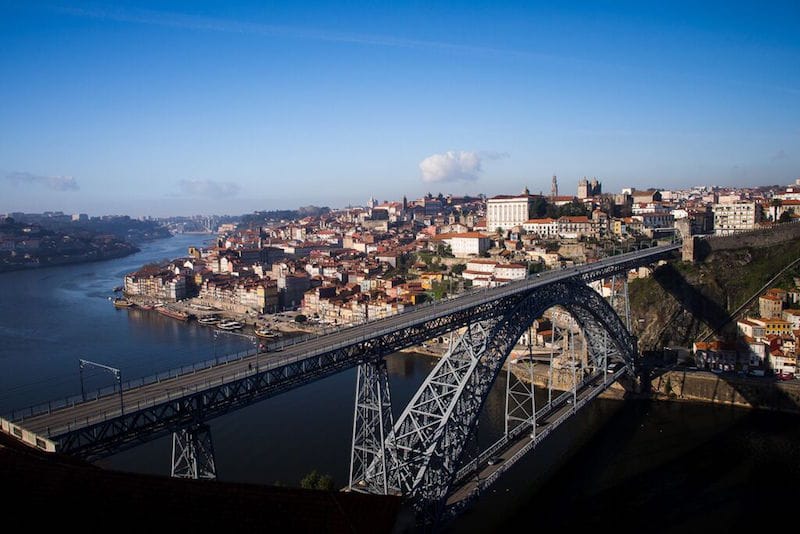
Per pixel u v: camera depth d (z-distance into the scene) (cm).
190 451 4944
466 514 7994
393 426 6675
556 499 8369
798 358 12500
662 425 11156
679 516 7900
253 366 5756
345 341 6372
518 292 8512
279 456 9262
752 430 10825
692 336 15188
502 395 12544
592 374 12125
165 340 17662
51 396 11400
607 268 12775
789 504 8169
